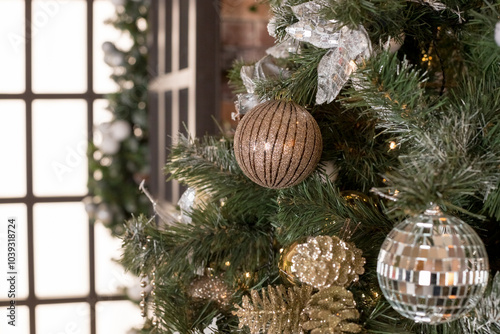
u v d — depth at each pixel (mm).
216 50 2064
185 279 1034
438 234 751
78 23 3051
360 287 901
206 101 2057
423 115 809
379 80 806
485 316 805
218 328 999
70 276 2947
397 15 843
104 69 3186
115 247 3020
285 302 898
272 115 863
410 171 778
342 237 879
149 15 3047
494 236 904
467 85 854
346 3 800
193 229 1010
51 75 3021
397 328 851
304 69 909
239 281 1011
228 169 1024
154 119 2799
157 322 1023
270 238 1000
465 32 890
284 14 906
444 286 741
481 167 783
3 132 2912
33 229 2922
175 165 1039
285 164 859
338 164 998
